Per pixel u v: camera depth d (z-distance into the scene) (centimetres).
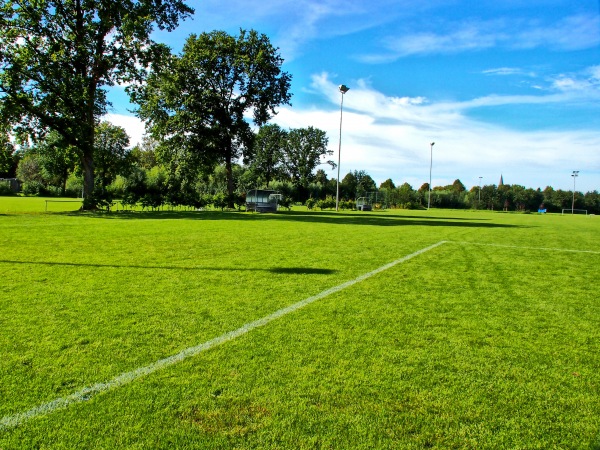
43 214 2261
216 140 3491
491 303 568
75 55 2431
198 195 3394
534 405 287
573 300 594
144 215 2405
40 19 2312
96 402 275
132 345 376
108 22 2367
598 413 279
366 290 624
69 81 2366
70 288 587
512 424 263
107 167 5791
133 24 2364
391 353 373
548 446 241
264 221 2131
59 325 426
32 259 826
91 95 2528
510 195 8756
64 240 1138
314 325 447
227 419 259
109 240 1159
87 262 802
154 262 817
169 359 347
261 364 341
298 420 260
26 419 254
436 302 564
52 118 2420
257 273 727
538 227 2325
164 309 492
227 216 2534
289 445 234
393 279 716
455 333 435
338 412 270
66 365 330
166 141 3438
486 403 288
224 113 3556
